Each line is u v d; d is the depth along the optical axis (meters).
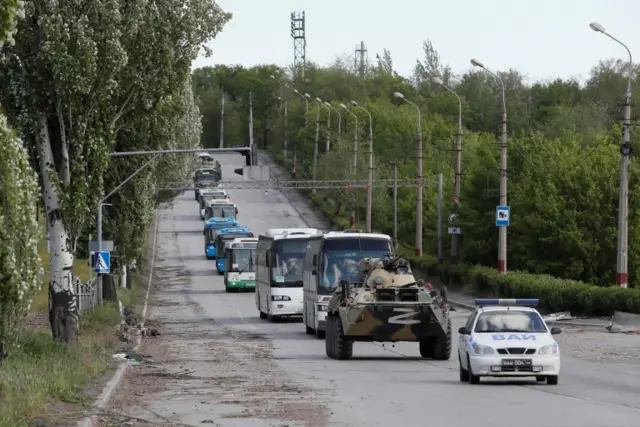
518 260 180.25
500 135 164.75
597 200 173.00
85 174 95.44
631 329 121.56
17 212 53.69
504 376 71.56
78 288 124.44
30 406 51.25
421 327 93.62
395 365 89.19
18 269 54.72
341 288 95.38
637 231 171.38
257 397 64.19
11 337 56.91
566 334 119.12
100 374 74.62
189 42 101.56
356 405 59.81
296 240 145.38
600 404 59.81
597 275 174.50
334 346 95.00
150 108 100.25
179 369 84.62
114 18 92.50
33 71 92.06
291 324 143.62
